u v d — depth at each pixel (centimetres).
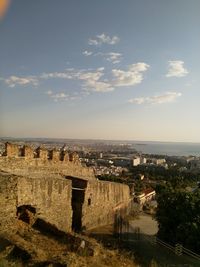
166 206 3203
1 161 2731
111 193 3969
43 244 2036
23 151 3005
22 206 2406
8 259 1686
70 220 2942
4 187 2202
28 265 1675
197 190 3391
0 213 2158
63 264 1731
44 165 3247
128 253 2470
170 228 3148
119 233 3388
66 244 2142
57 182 2767
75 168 3806
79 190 3238
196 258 2658
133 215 4884
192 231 2859
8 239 1919
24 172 2956
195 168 18438
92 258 2011
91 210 3391
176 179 10456
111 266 2009
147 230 3934
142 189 8406
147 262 2439
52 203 2700
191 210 3030
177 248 2770
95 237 2970
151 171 15300
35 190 2511
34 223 2395
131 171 15450
